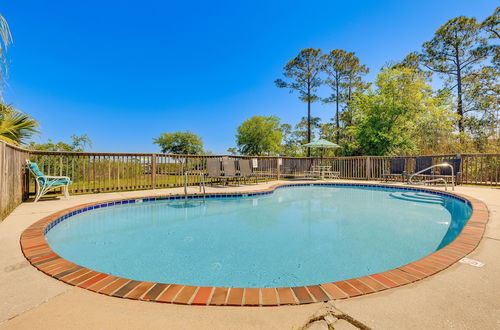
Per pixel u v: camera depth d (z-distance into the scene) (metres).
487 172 6.91
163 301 1.27
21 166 4.48
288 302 1.25
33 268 1.69
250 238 3.07
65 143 10.01
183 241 2.97
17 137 5.30
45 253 1.94
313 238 3.06
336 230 3.40
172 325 1.08
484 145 9.78
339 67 20.55
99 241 2.96
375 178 9.09
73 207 4.02
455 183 6.91
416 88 11.99
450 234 3.18
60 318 1.12
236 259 2.41
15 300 1.28
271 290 1.37
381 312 1.16
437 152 10.25
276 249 2.69
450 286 1.41
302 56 20.52
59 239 3.04
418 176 7.51
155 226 3.63
